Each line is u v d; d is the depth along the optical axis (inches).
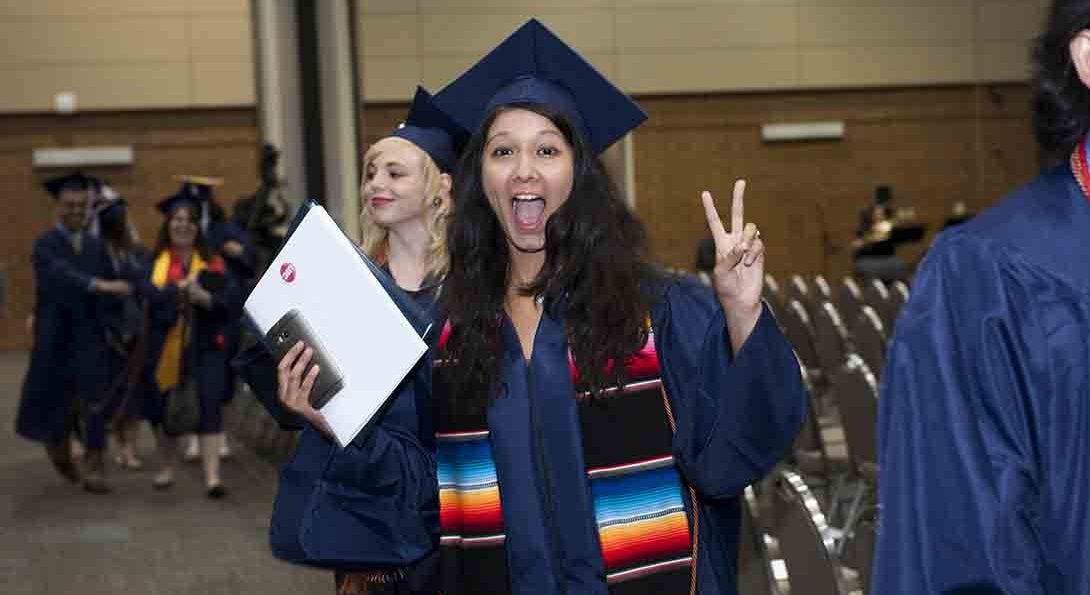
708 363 75.5
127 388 301.4
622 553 75.7
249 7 647.8
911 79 674.8
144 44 648.4
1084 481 53.4
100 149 647.1
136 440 371.2
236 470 330.3
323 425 84.4
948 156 679.7
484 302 80.3
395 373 81.8
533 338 78.9
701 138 669.9
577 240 79.3
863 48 673.0
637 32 665.0
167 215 292.2
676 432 76.2
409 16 650.8
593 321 77.0
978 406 54.7
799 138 672.4
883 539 55.7
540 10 658.2
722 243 73.4
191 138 653.3
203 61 651.5
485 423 78.4
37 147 645.9
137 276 297.0
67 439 308.7
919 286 57.9
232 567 230.2
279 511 88.7
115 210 307.6
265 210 379.9
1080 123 57.0
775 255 675.4
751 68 669.3
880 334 239.9
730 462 74.0
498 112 82.0
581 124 83.1
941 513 54.4
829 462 211.8
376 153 124.2
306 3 530.0
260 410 358.3
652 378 76.9
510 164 80.4
